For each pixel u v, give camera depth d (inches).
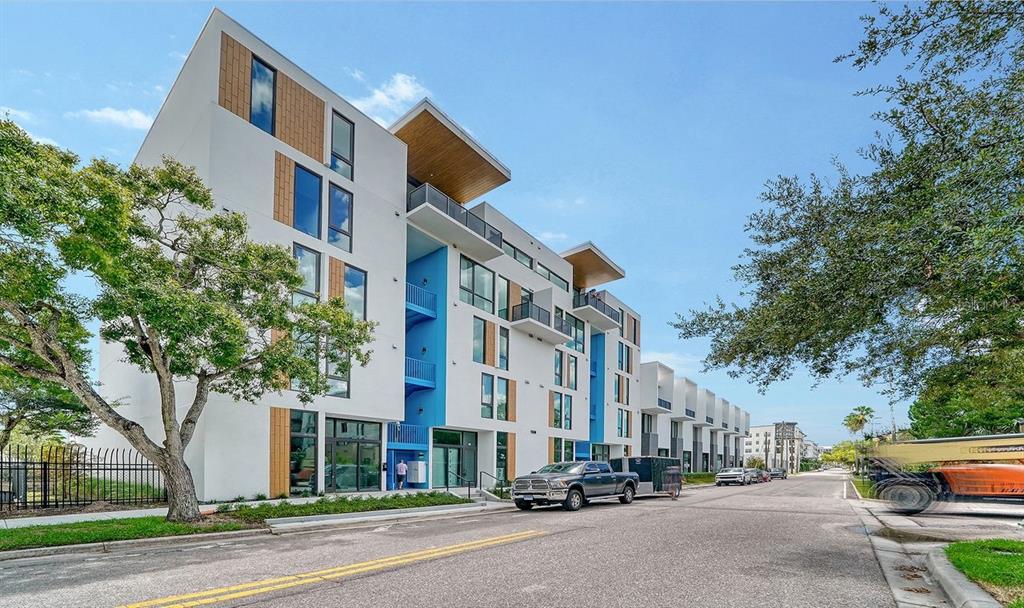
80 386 477.1
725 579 303.1
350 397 811.4
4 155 358.6
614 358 1765.5
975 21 244.1
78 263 408.2
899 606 255.4
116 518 495.8
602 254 1593.3
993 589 260.7
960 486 722.2
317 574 309.6
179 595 263.1
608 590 275.6
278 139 767.1
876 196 315.3
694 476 2100.1
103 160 495.5
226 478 662.5
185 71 772.6
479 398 1098.7
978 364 394.6
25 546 381.4
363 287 857.5
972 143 243.0
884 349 367.9
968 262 211.9
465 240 1058.1
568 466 826.2
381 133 920.3
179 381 685.9
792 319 338.6
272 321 536.4
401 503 689.6
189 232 551.5
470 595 263.9
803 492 1289.4
